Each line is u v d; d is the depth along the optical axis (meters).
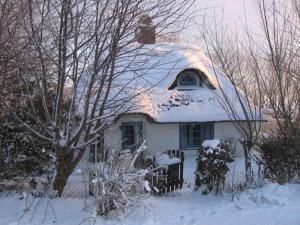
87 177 10.62
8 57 9.34
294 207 9.46
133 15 9.45
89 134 10.23
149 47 10.20
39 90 10.02
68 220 8.55
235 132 24.95
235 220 8.75
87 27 9.39
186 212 9.45
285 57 12.94
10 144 11.31
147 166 11.83
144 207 9.01
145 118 23.64
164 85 25.06
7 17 8.90
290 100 12.58
